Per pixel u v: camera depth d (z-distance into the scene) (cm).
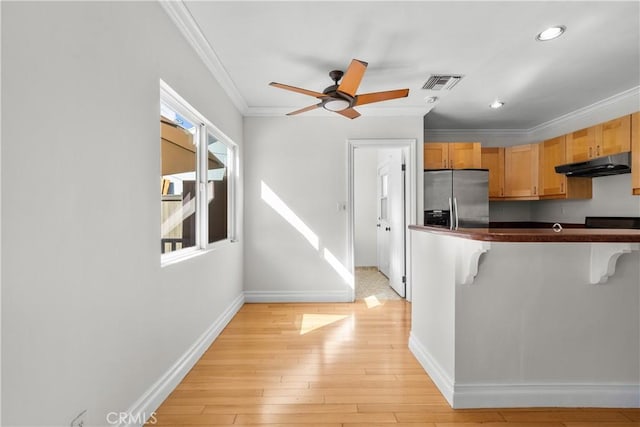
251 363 235
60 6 111
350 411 178
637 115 310
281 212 400
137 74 160
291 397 191
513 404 181
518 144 513
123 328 148
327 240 401
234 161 373
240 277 382
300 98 360
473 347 182
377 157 647
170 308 196
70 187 116
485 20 216
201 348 246
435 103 377
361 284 500
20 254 97
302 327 310
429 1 195
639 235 151
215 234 312
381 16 211
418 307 246
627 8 204
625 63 284
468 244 174
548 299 182
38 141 103
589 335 182
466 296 181
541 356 182
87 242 124
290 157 400
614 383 181
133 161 157
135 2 158
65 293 113
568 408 180
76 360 119
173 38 201
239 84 320
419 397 191
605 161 330
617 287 182
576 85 334
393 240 463
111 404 139
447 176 408
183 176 243
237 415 174
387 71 293
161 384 184
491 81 323
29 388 100
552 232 168
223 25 219
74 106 118
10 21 94
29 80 100
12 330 94
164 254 211
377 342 273
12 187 94
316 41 241
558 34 233
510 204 518
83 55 123
